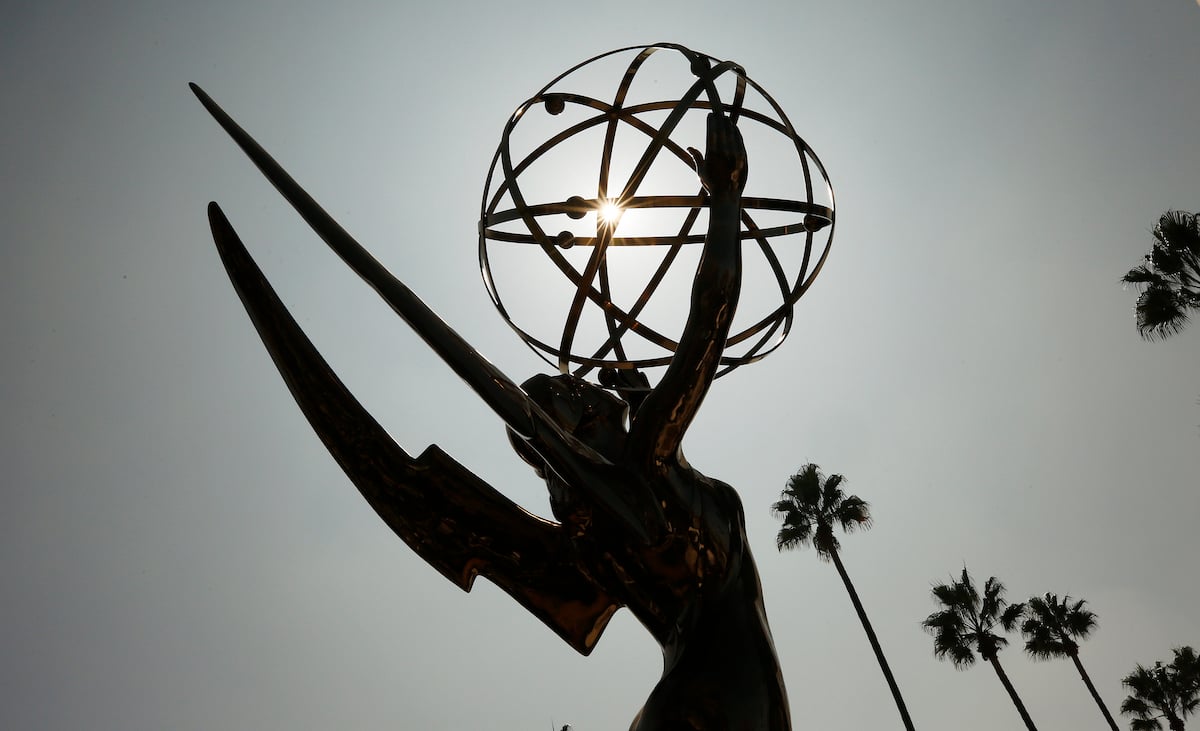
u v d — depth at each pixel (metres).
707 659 2.04
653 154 3.36
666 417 2.11
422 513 2.21
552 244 3.57
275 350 2.18
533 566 2.22
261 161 2.05
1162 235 18.41
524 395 2.00
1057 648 32.25
